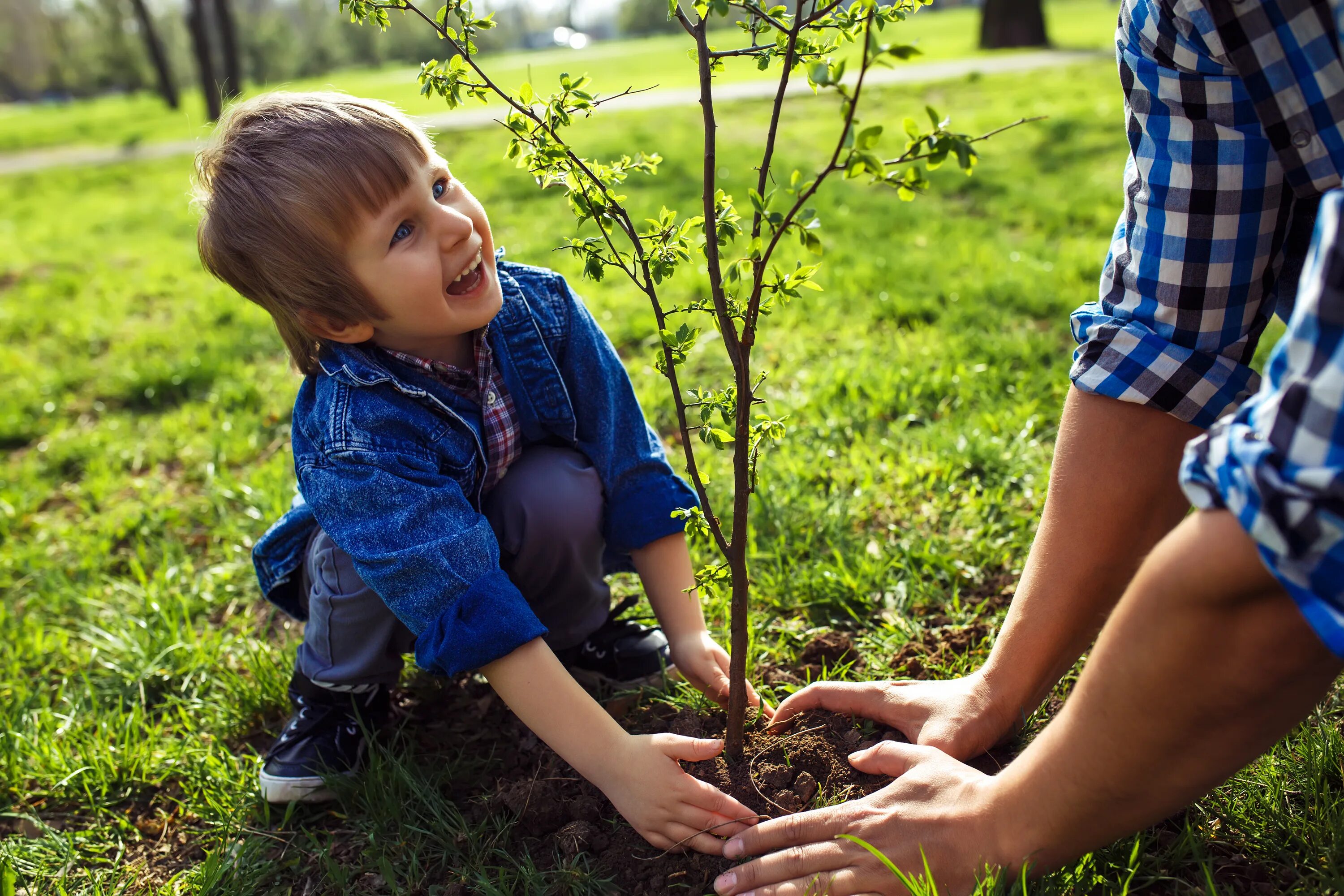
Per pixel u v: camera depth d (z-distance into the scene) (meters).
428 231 1.56
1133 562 1.50
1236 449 0.94
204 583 2.68
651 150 8.73
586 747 1.54
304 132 1.54
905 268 4.61
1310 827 1.44
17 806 1.98
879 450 2.90
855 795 1.55
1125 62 1.38
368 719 1.93
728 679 1.78
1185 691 1.03
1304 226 1.36
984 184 6.41
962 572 2.26
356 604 1.77
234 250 1.58
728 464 2.92
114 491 3.37
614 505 1.87
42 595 2.73
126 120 26.19
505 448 1.80
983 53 17.28
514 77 20.77
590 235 5.84
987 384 3.23
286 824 1.84
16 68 73.75
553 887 1.54
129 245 7.86
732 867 1.48
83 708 2.23
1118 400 1.44
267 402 3.90
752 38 1.37
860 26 1.25
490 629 1.52
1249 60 1.16
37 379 4.46
